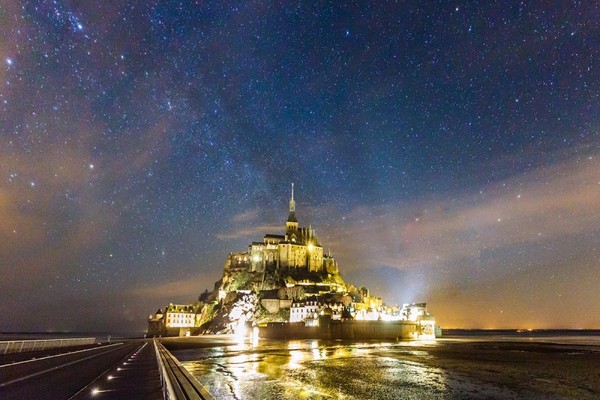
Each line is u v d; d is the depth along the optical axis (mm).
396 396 34625
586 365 62125
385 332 144750
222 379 42562
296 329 147375
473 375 49031
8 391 21000
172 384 14594
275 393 34250
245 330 168875
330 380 42656
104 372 29234
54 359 42156
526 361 68188
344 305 165500
